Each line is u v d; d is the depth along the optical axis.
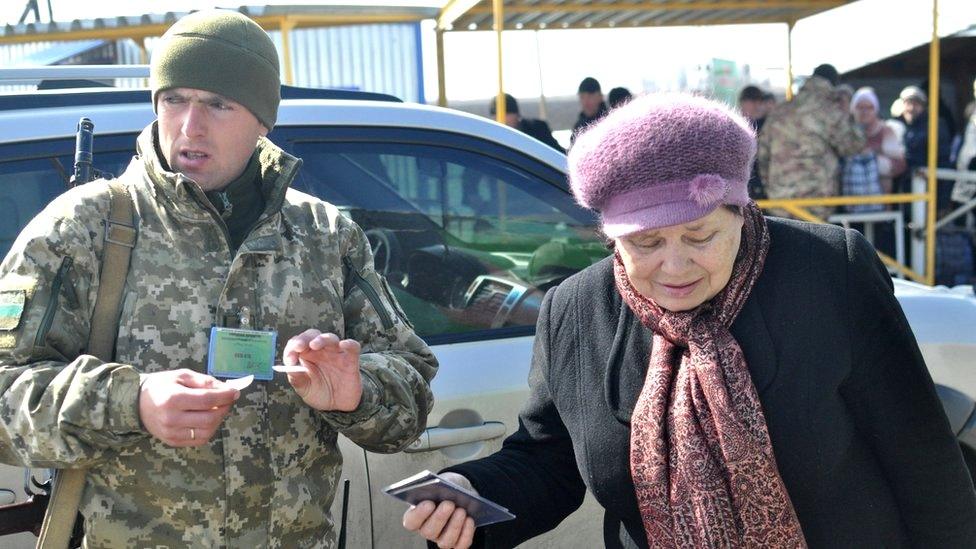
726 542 1.48
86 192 1.60
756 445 1.49
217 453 1.57
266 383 1.62
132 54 8.59
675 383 1.56
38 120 2.27
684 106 1.44
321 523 1.68
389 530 2.35
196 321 1.59
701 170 1.40
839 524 1.56
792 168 7.67
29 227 1.56
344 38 8.73
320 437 1.69
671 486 1.53
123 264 1.57
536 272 2.79
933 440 1.57
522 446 1.84
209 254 1.62
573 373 1.70
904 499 1.62
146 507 1.55
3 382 1.46
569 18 8.41
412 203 2.65
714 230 1.46
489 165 2.77
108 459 1.51
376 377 1.66
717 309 1.55
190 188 1.58
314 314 1.68
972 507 1.63
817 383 1.53
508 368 2.57
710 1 8.18
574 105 10.91
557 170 2.86
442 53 8.61
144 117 2.37
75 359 1.53
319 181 2.54
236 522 1.58
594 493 1.67
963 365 2.96
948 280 8.27
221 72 1.62
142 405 1.42
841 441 1.54
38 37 7.71
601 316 1.68
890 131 8.21
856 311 1.55
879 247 8.02
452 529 1.60
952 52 10.02
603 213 1.49
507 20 8.41
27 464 1.48
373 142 2.62
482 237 2.74
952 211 8.44
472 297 2.66
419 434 1.77
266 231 1.66
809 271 1.57
